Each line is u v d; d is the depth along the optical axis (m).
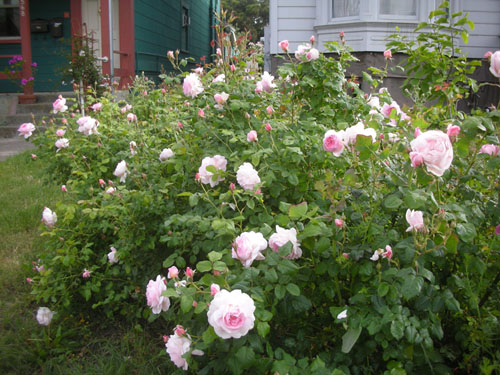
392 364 1.64
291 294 1.79
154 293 1.78
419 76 2.94
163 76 3.22
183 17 15.84
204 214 2.28
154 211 2.53
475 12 7.98
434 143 1.61
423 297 1.65
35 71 10.64
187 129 2.98
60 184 3.66
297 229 1.85
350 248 1.84
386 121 2.38
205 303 1.62
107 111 3.89
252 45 4.25
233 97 2.64
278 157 2.35
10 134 8.78
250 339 1.61
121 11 10.60
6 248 3.66
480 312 1.90
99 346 2.52
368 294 1.72
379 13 7.79
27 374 2.33
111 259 2.58
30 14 10.73
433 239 1.74
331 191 1.99
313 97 2.72
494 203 2.02
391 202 1.70
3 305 2.87
